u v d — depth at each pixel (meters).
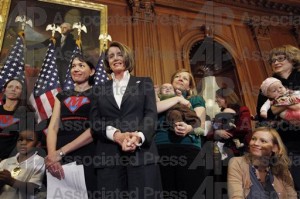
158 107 2.26
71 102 2.34
